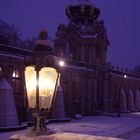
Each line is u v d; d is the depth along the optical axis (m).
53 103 4.14
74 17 49.25
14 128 24.48
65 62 39.50
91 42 46.84
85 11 48.41
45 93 4.04
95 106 45.91
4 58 27.69
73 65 41.56
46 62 4.02
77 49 47.09
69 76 39.81
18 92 29.61
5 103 24.95
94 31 47.59
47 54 4.07
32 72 4.06
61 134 3.99
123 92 55.00
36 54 4.04
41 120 4.10
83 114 42.94
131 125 32.84
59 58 38.22
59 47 48.44
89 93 44.75
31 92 4.09
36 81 3.97
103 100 49.22
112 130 27.48
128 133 26.27
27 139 3.94
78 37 47.06
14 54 29.19
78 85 42.28
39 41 4.10
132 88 61.59
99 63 49.03
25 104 4.17
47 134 4.02
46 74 4.02
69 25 48.41
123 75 57.25
